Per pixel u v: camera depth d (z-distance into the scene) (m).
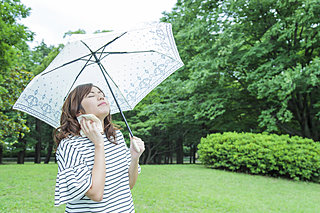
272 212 4.72
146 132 15.90
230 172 8.70
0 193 5.29
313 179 8.23
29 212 4.18
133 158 1.62
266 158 8.29
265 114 9.89
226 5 10.08
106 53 1.94
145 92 2.12
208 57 10.52
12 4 7.05
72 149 1.33
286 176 8.52
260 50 9.41
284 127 11.06
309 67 8.05
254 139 8.70
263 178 7.96
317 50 10.18
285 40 9.59
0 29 6.59
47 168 8.93
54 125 1.77
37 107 1.71
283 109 8.80
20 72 8.25
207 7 11.77
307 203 5.51
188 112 12.03
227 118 13.12
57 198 1.27
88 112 1.47
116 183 1.45
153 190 5.82
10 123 7.65
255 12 9.58
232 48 9.27
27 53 17.94
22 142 21.78
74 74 1.87
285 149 8.19
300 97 10.82
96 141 1.33
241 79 11.06
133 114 18.09
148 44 2.03
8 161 28.08
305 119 10.91
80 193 1.21
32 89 1.67
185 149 32.19
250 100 11.86
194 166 10.23
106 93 2.04
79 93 1.49
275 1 9.14
